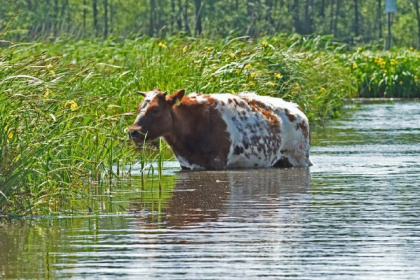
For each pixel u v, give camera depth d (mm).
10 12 187875
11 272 20859
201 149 37406
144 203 29500
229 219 26578
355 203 29234
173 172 36906
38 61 33656
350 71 89375
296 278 20266
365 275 20453
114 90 47312
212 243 23422
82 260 21859
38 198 28672
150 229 25234
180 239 23938
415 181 34188
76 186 30969
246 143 37812
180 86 48719
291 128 38781
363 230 24953
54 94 33875
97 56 64250
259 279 20188
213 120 37469
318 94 63938
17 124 29656
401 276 20359
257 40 65438
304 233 24594
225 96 38188
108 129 38031
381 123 59125
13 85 31000
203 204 29172
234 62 51344
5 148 28062
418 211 27797
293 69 58656
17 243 23734
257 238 23984
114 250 22797
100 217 27203
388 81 90312
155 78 49281
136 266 21297
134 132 36156
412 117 63625
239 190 32062
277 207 28547
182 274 20594
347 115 65625
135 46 64250
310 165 39094
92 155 34812
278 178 35094
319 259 21812
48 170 30781
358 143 47688
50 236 24562
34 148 29391
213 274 20578
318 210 28000
